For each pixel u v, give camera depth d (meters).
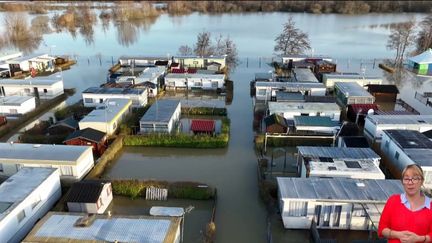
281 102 43.00
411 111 44.50
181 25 128.88
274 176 30.16
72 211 24.06
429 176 26.45
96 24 132.75
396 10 160.38
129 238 18.64
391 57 80.06
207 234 22.03
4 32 102.12
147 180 28.11
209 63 67.56
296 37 79.00
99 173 30.30
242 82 59.12
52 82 50.53
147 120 37.28
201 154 34.72
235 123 41.84
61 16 127.38
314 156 28.33
